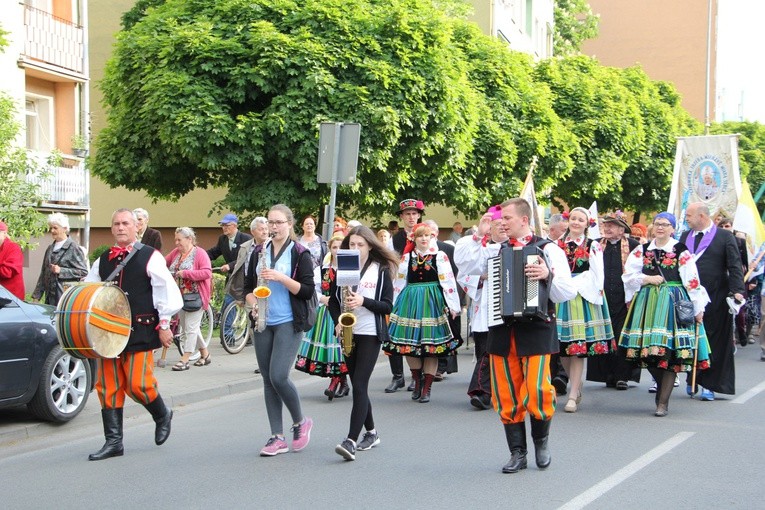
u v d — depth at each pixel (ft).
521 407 22.54
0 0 65.87
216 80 56.18
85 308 22.90
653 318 30.58
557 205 108.27
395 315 34.04
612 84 101.76
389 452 25.18
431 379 34.17
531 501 20.10
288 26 57.06
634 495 20.61
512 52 81.35
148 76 55.62
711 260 34.17
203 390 35.14
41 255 71.20
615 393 35.88
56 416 28.81
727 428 28.55
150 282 24.66
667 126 113.19
